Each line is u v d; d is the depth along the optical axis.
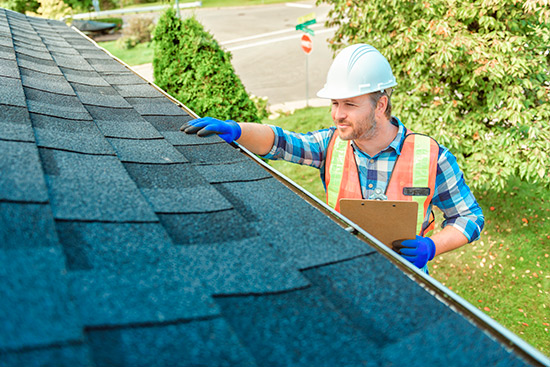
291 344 0.84
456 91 5.51
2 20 4.21
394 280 1.12
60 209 1.07
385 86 1.92
